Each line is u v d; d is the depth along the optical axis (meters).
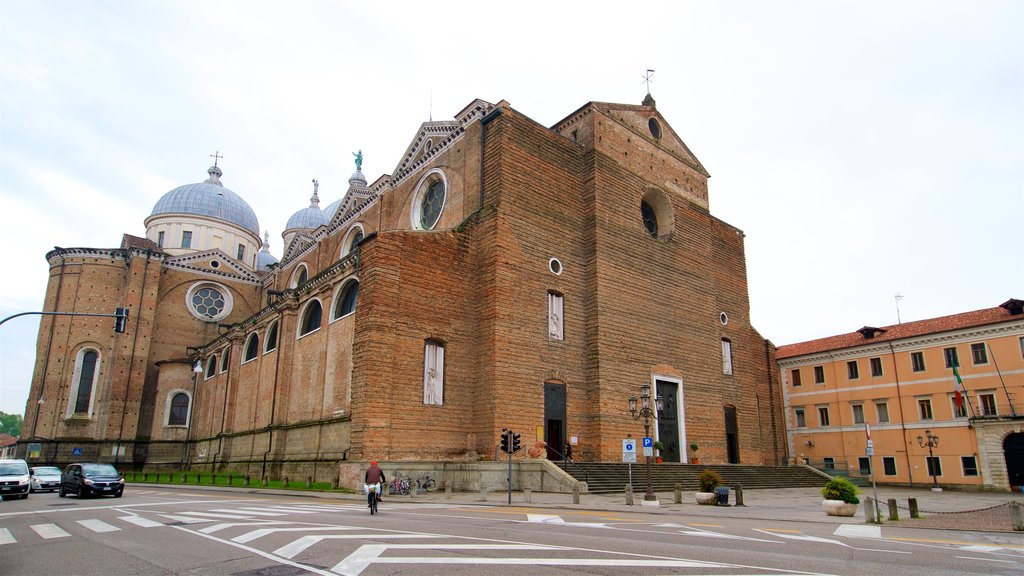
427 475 28.36
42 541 12.83
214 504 21.80
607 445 33.47
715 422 41.12
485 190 33.84
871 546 12.64
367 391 27.61
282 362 37.84
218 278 61.28
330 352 33.59
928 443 43.72
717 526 16.14
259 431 39.47
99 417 52.19
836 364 51.44
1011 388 41.06
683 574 8.99
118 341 53.72
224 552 11.08
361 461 26.88
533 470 28.59
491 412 29.98
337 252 49.03
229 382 45.56
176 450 52.81
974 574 9.48
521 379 31.27
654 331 38.31
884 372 48.16
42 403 51.53
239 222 68.75
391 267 29.42
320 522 15.64
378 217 43.19
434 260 31.16
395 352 28.78
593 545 11.81
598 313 35.03
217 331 60.06
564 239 35.47
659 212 42.69
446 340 30.73
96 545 12.15
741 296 48.66
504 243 32.19
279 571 9.34
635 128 41.25
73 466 26.16
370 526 14.72
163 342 57.19
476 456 30.06
